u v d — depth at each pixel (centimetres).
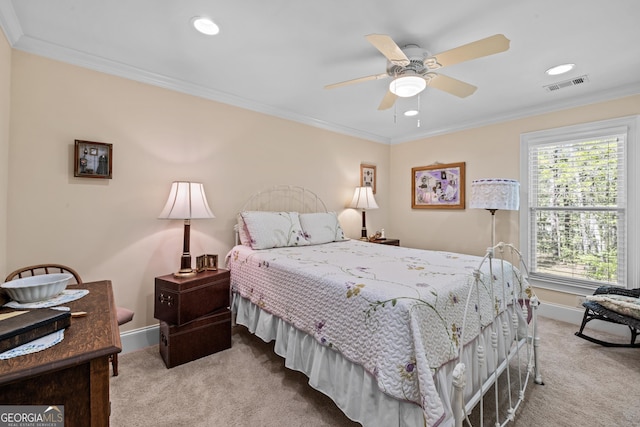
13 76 184
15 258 185
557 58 207
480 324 139
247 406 165
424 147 416
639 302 215
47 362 71
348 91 271
